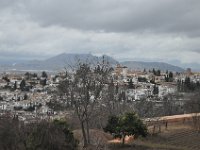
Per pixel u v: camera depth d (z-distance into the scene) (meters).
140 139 44.72
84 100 42.03
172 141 44.59
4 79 186.00
